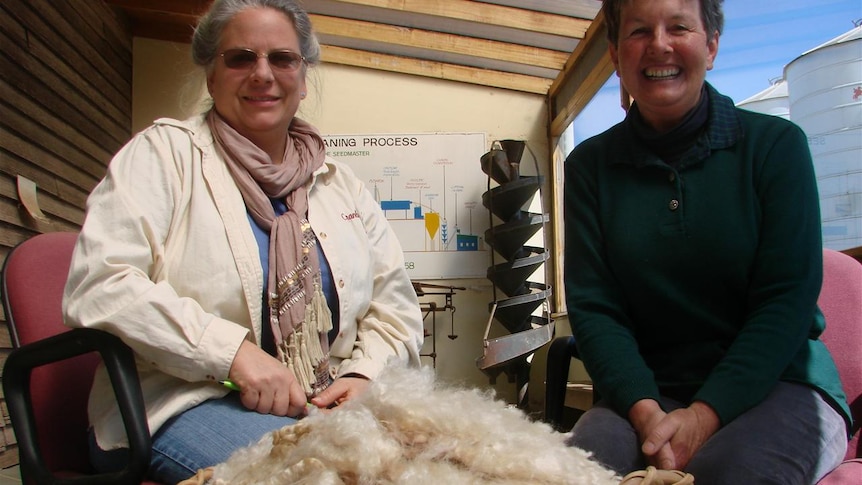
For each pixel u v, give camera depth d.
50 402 1.31
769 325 1.29
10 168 2.70
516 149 4.09
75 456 1.34
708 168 1.43
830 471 1.20
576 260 1.58
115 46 3.86
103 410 1.21
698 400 1.26
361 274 1.49
